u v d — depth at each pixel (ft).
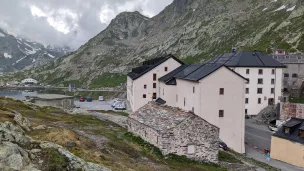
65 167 75.72
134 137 148.77
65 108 269.85
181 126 124.47
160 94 255.29
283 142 168.76
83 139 114.52
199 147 126.31
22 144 80.12
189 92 195.42
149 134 137.39
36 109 212.84
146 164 104.53
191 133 125.18
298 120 172.96
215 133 127.95
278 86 328.70
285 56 395.34
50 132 108.17
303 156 156.46
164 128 126.52
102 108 310.86
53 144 83.46
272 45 551.18
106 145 116.57
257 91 325.62
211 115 179.52
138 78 265.54
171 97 230.89
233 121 182.29
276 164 160.66
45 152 78.74
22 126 104.17
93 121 192.85
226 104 180.96
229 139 181.88
